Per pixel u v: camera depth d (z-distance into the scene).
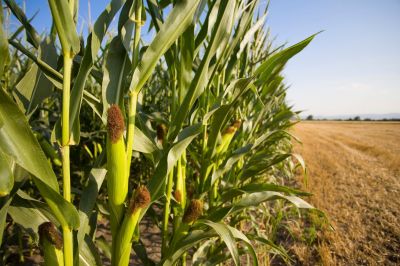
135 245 1.47
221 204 1.54
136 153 1.98
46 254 0.88
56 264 0.89
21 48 0.87
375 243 3.15
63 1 0.76
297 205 1.23
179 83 1.30
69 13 0.78
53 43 1.10
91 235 1.25
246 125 2.11
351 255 2.87
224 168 1.56
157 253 2.76
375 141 16.48
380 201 4.70
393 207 4.41
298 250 2.83
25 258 2.47
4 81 2.25
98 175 1.10
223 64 1.52
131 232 0.96
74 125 0.90
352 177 6.52
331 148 12.85
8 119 0.73
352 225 3.63
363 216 4.00
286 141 5.26
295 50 1.30
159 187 1.07
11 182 0.71
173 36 0.99
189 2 0.96
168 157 1.06
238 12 1.34
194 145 2.27
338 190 5.36
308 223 3.69
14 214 1.01
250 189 1.48
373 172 7.18
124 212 1.00
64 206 0.86
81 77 0.88
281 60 1.39
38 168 0.80
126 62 1.05
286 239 3.12
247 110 2.51
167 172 1.06
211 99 1.85
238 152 1.59
